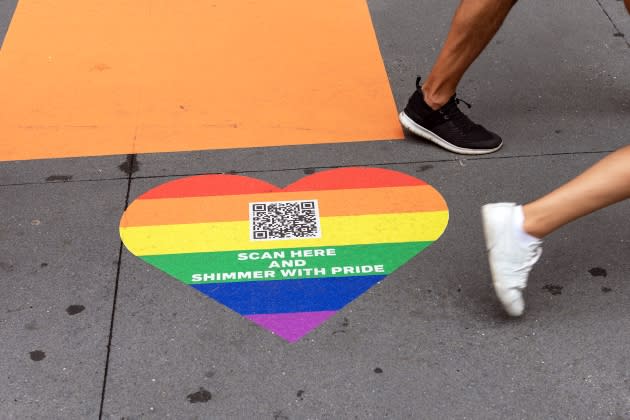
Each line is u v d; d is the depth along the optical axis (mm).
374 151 2305
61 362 1721
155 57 2662
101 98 2490
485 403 1644
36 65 2623
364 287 1887
